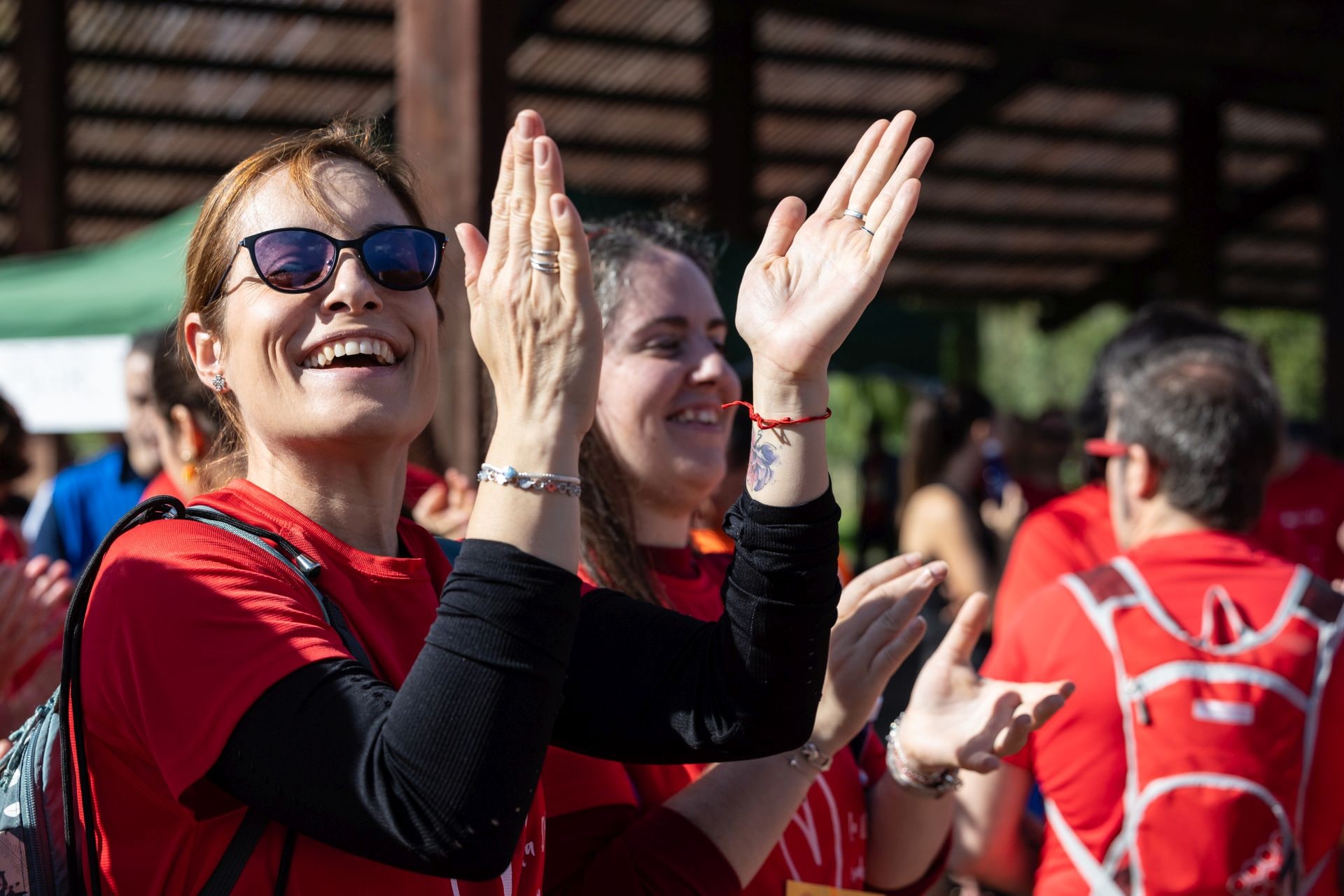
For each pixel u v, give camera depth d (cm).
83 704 114
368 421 122
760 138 944
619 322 189
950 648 186
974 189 1062
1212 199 1011
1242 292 1348
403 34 401
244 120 817
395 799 100
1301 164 1080
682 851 150
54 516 420
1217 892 189
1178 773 191
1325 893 201
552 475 110
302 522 123
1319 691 195
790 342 125
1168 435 214
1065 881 198
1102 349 320
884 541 1098
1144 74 909
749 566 126
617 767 161
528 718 103
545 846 149
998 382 2470
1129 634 198
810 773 161
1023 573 327
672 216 213
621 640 140
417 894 114
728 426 199
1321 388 746
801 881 175
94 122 792
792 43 868
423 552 138
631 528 184
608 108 880
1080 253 1208
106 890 112
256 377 124
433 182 399
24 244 681
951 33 859
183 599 109
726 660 128
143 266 525
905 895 195
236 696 104
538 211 112
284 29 752
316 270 121
